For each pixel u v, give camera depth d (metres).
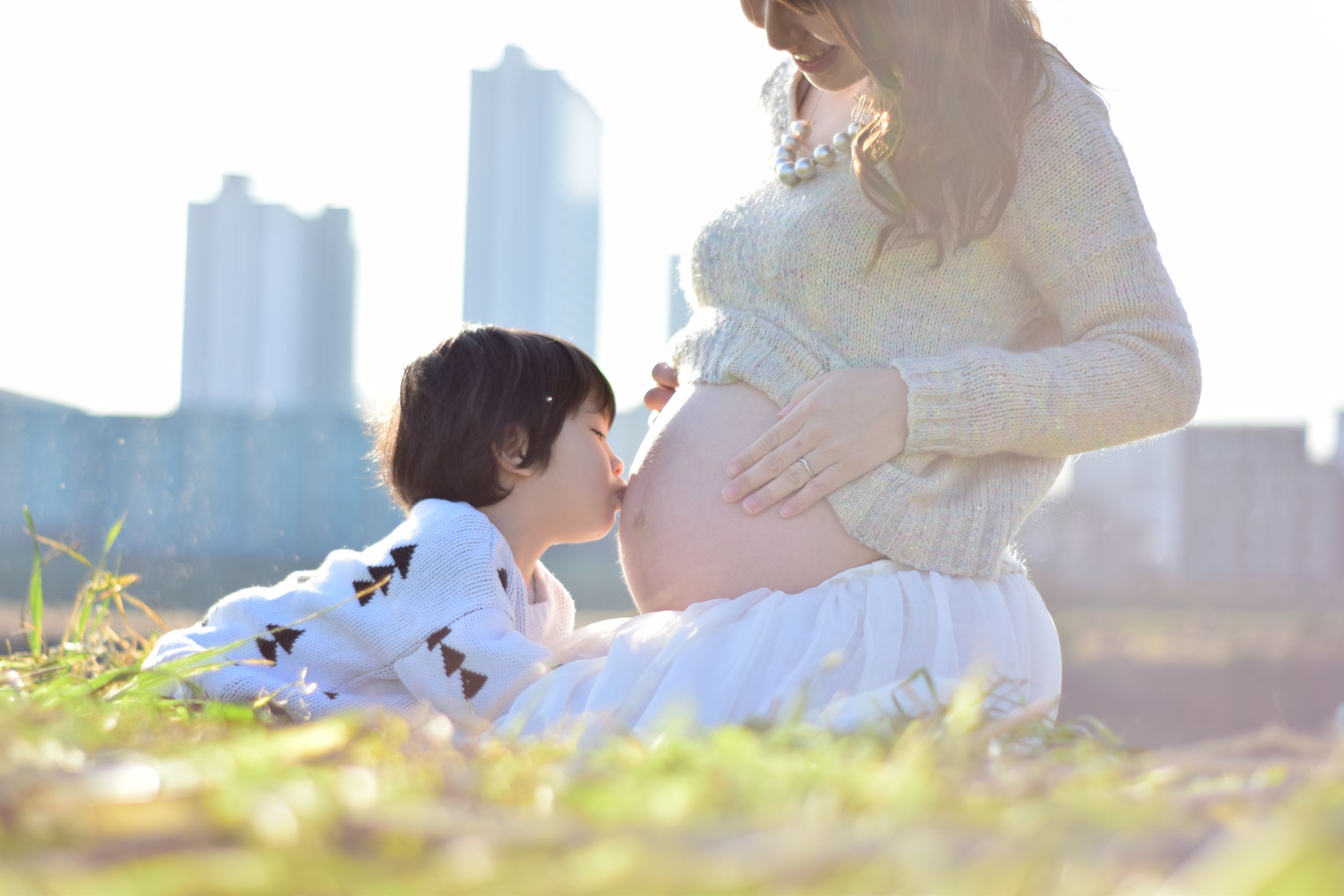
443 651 1.46
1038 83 1.58
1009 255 1.63
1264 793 0.56
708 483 1.61
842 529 1.54
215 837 0.46
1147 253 1.55
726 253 1.74
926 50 1.49
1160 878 0.42
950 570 1.53
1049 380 1.49
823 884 0.39
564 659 1.56
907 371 1.51
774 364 1.62
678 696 1.35
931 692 0.92
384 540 1.62
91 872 0.41
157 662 1.49
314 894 0.39
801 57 1.65
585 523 1.76
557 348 1.78
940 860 0.41
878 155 1.54
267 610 1.56
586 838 0.45
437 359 1.74
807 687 0.81
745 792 0.54
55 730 0.69
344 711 1.41
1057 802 0.55
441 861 0.42
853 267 1.61
